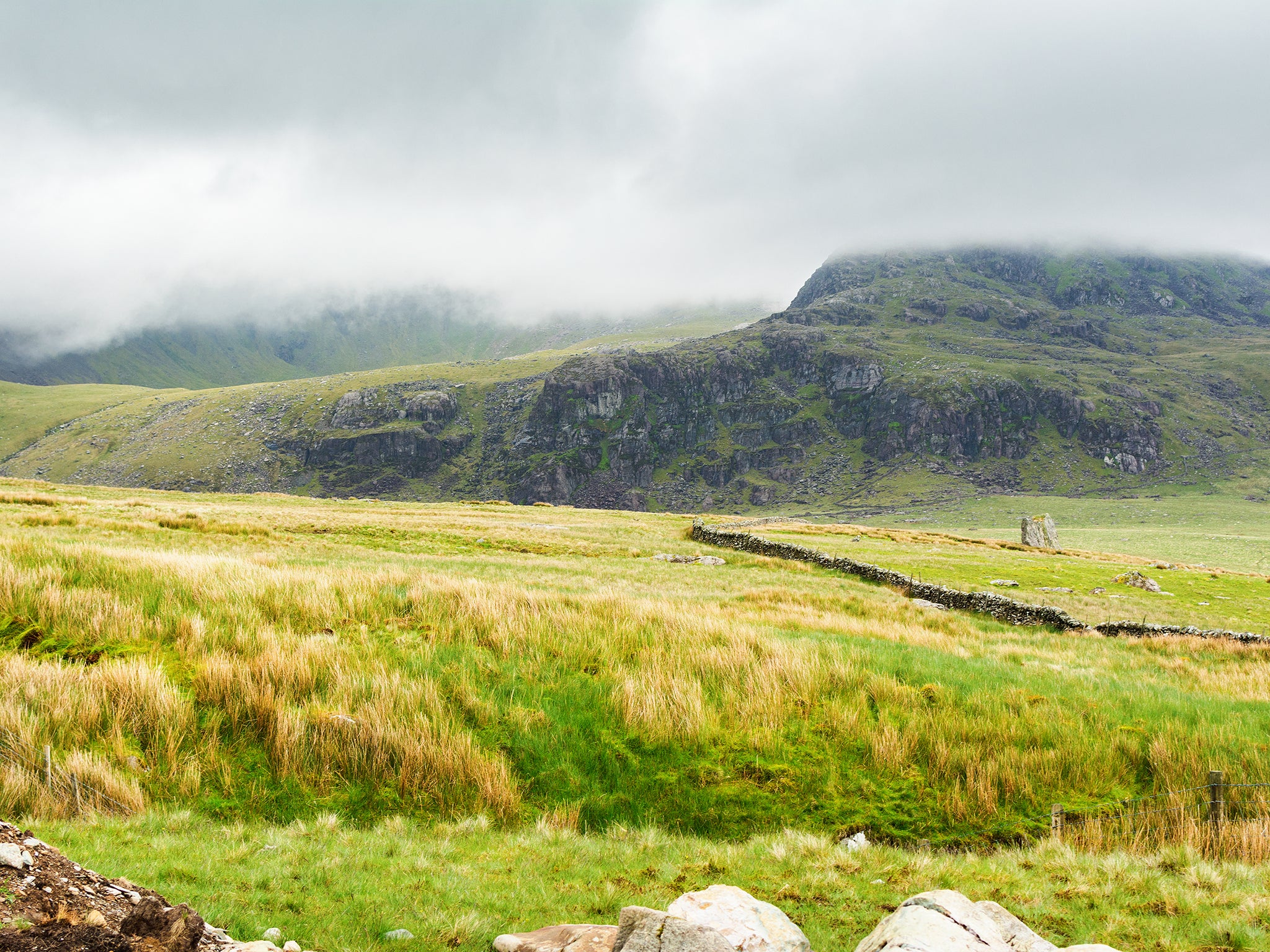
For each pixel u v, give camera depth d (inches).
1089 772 560.4
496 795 486.3
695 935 217.6
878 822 510.0
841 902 356.8
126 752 458.9
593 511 3629.4
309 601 711.1
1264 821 481.7
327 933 277.6
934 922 236.5
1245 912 350.6
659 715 571.8
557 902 338.6
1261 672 966.4
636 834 470.3
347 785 480.7
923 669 720.3
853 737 582.2
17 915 196.2
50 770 403.9
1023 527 3351.4
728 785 525.7
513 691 590.9
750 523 3390.7
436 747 501.7
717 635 750.5
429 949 272.2
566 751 542.0
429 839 428.1
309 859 366.6
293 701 534.0
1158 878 402.9
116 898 231.8
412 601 749.9
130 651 565.9
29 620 589.6
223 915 272.7
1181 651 1151.6
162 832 385.7
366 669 584.4
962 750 569.9
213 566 796.6
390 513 2640.3
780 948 241.0
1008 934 252.5
